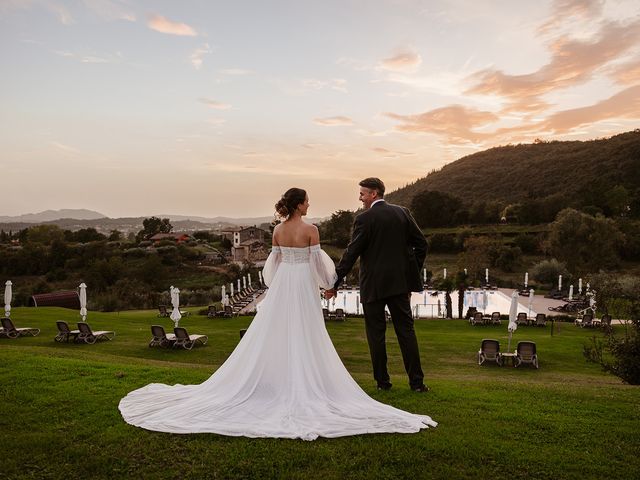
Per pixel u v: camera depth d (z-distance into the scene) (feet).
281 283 16.25
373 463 12.10
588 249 162.91
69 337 64.64
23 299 144.46
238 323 88.94
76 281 201.87
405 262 17.37
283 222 16.66
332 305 131.95
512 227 283.79
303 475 11.54
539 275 165.17
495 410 16.44
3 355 25.49
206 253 287.89
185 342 60.90
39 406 16.16
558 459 12.71
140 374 21.42
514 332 81.41
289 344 15.53
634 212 241.35
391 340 68.74
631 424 15.51
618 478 11.94
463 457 12.60
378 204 17.35
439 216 322.14
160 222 446.60
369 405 15.34
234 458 12.19
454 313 120.16
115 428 13.99
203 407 14.61
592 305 89.81
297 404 14.51
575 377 46.98
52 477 11.73
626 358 29.60
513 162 495.41
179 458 12.29
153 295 146.51
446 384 21.35
